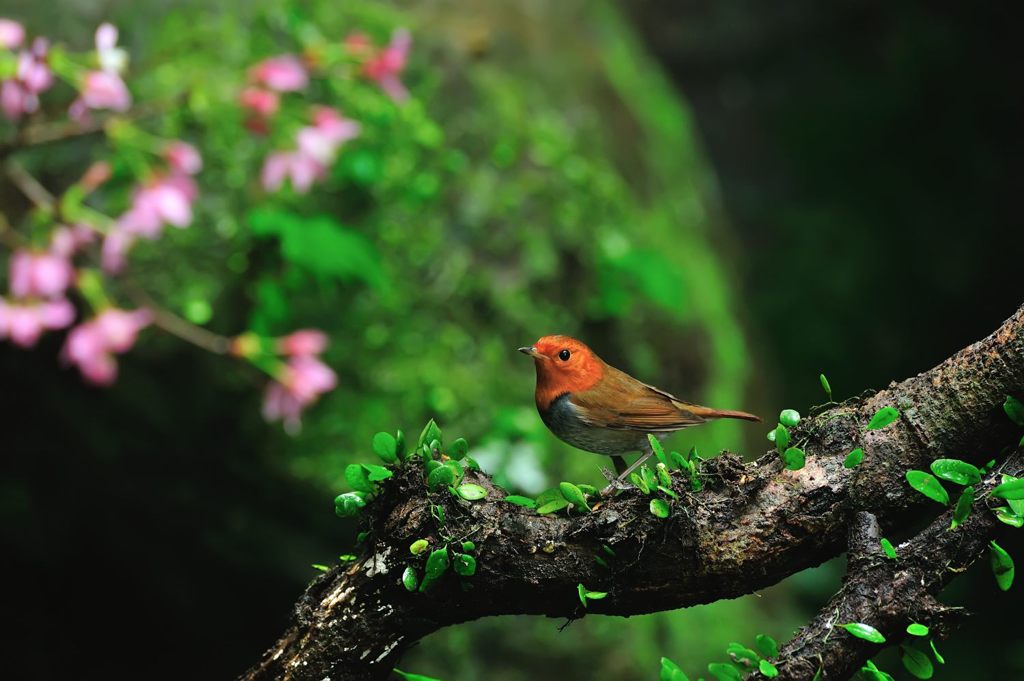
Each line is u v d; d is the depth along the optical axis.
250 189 9.40
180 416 9.16
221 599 9.43
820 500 3.37
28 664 9.18
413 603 3.55
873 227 19.98
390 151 9.85
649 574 3.44
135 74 9.39
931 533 3.25
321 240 8.76
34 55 6.99
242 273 9.23
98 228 7.37
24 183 7.52
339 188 9.68
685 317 11.00
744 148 20.73
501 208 10.20
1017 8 21.23
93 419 9.05
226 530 9.30
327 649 3.64
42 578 9.19
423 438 3.54
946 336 19.20
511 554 3.45
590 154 11.10
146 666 9.46
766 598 11.13
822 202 20.36
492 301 9.93
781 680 3.22
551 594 3.49
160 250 9.14
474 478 3.58
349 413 9.35
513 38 11.36
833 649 3.21
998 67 21.03
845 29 21.25
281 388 7.99
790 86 21.03
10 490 8.95
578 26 12.63
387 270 9.68
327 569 3.75
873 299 19.27
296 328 9.40
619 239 10.52
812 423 3.47
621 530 3.41
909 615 3.17
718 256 13.20
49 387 8.95
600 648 9.39
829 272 19.33
